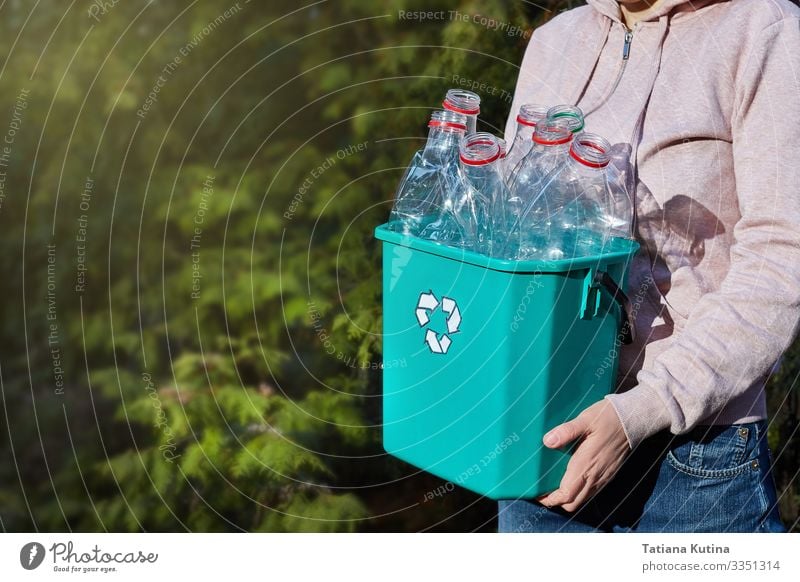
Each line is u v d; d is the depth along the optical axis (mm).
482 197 1152
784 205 1073
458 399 1179
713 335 1104
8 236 2512
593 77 1247
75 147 2408
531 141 1223
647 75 1174
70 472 2340
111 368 2328
